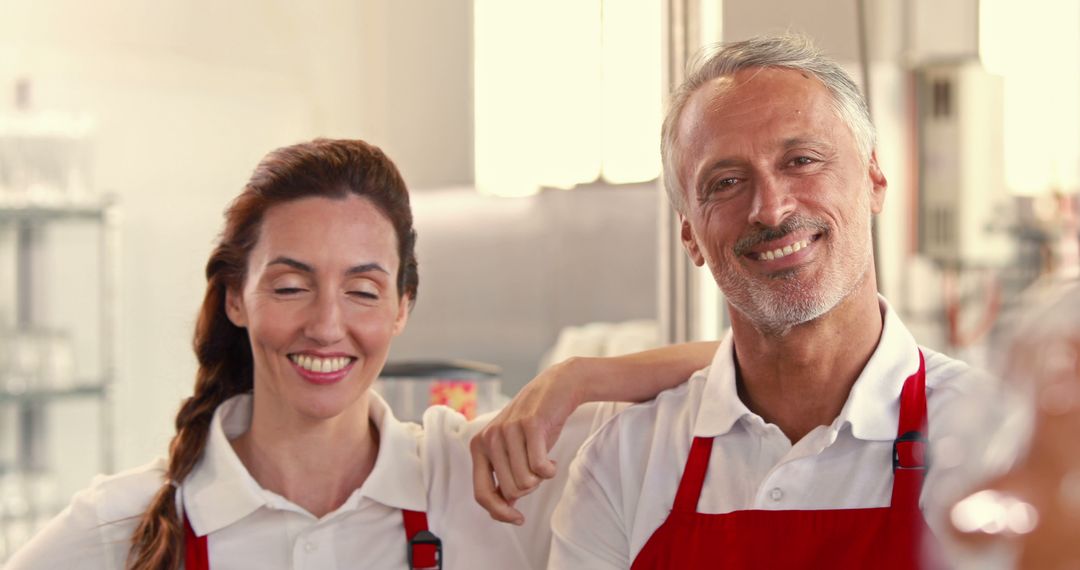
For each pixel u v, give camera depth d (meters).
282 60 3.23
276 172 1.35
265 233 1.34
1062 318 0.43
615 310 2.50
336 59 3.15
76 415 3.20
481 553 1.40
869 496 1.20
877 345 1.26
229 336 1.44
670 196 1.36
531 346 2.67
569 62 2.54
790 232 1.19
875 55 2.35
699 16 1.84
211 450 1.39
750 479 1.26
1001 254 2.37
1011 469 0.42
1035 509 0.41
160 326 3.24
